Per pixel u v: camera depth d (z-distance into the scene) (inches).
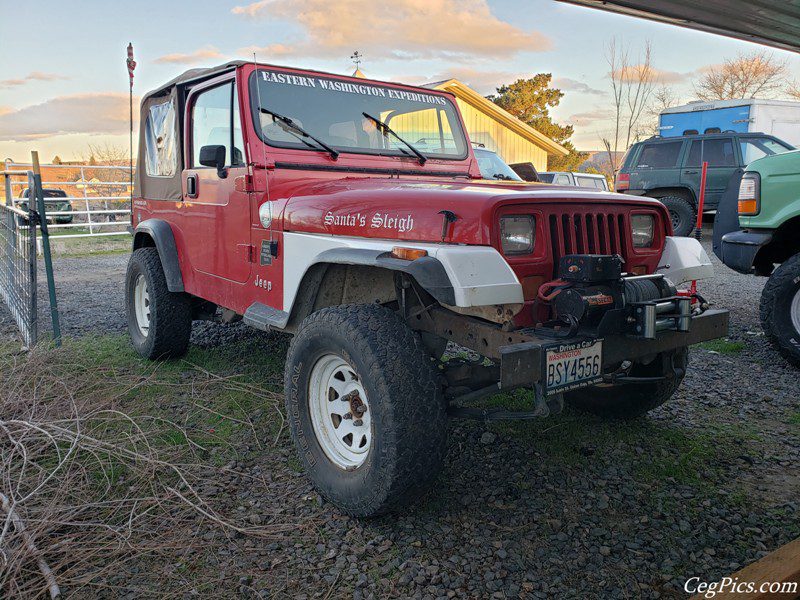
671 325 99.8
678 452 127.1
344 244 108.3
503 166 358.0
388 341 95.7
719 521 101.5
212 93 146.7
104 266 437.4
